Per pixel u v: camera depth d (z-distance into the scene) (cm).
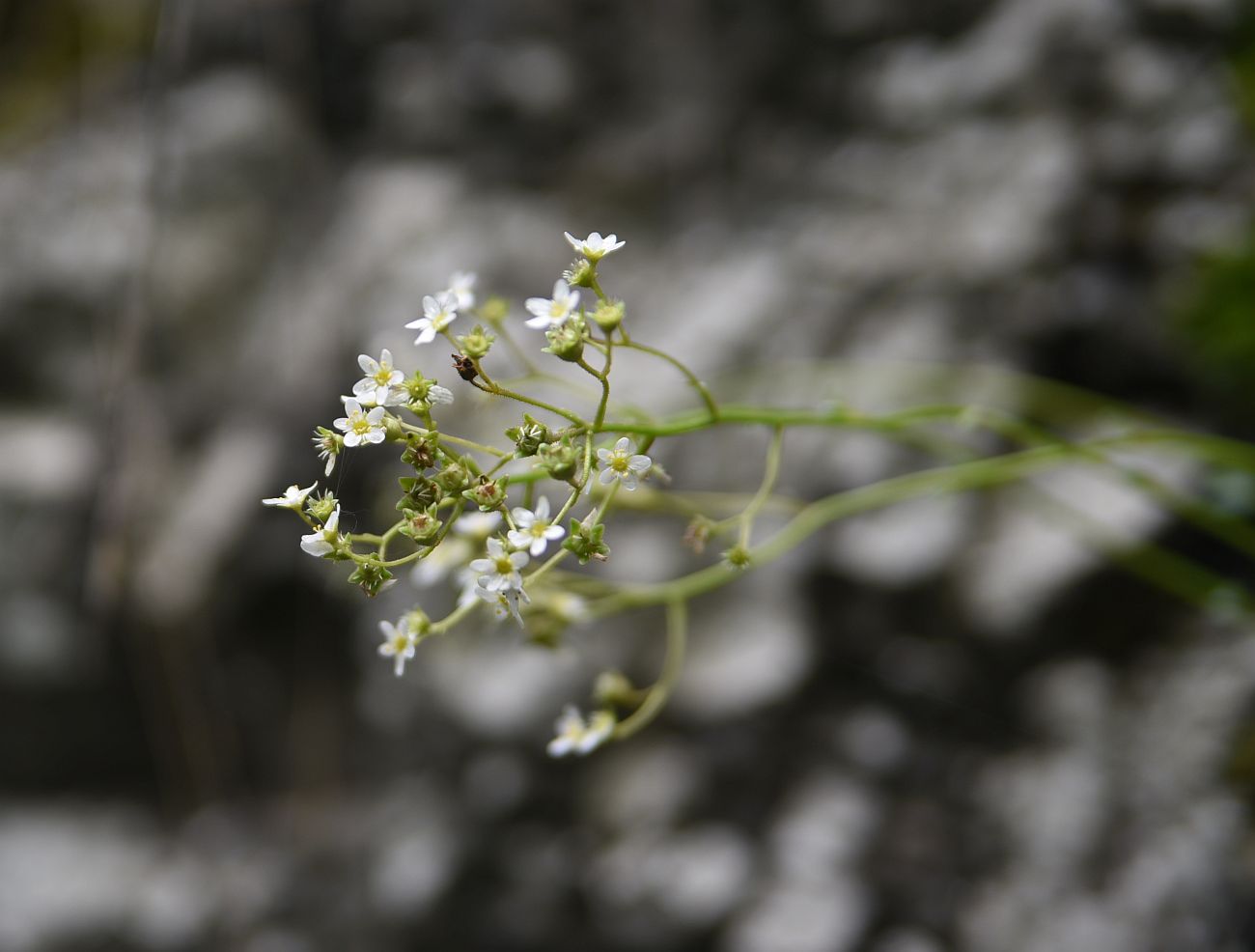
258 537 92
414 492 47
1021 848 76
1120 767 75
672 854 80
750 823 80
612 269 93
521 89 98
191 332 91
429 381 48
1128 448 75
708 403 52
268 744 97
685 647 81
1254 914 70
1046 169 81
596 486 50
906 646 80
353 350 91
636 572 80
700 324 85
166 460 90
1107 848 74
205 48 98
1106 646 77
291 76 99
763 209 93
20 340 93
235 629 94
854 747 80
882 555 78
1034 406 77
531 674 80
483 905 83
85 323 93
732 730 80
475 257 91
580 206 96
